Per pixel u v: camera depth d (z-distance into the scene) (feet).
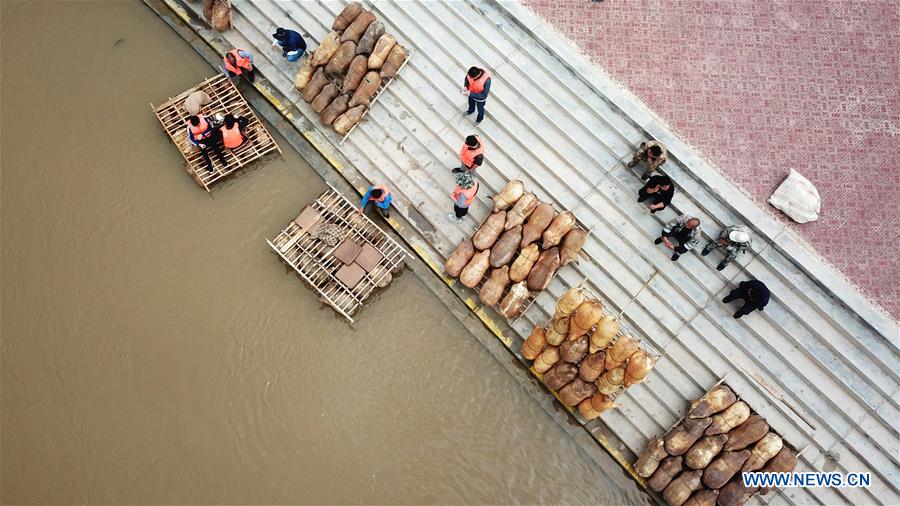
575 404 43.50
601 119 45.98
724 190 43.37
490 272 45.68
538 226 43.55
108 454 43.09
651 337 44.19
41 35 52.31
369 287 46.42
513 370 45.50
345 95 48.24
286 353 45.52
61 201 48.29
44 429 43.39
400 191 48.57
